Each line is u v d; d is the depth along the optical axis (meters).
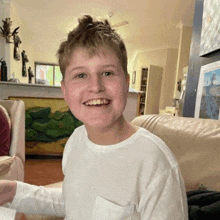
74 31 0.39
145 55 7.64
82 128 0.57
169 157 0.39
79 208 0.45
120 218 0.39
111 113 0.39
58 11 4.82
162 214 0.35
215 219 0.47
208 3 1.21
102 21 0.42
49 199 0.58
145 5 4.21
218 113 1.06
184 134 0.80
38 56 8.26
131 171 0.39
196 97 1.36
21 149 1.44
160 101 7.11
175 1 3.94
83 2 4.27
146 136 0.41
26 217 0.72
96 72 0.37
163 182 0.36
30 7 4.63
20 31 5.79
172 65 7.05
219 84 1.06
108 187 0.41
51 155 2.89
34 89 2.73
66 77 0.41
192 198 0.57
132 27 5.47
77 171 0.47
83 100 0.39
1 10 4.20
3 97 2.68
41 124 2.74
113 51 0.37
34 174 2.37
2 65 3.27
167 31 5.62
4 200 0.52
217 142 0.69
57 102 2.77
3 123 1.28
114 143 0.43
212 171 0.65
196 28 1.45
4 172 1.03
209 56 1.24
